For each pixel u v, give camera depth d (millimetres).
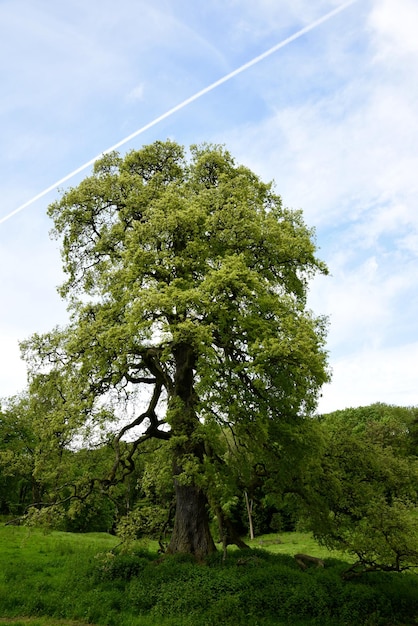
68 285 21875
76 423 16859
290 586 15414
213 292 15969
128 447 19766
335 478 18938
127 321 16625
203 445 18969
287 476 17984
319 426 18906
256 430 15922
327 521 18656
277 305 17219
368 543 15961
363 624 13945
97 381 18000
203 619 13602
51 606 15203
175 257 17438
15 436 45688
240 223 17750
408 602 15602
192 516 18984
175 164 22344
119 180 20156
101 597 15625
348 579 17125
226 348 17453
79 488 18281
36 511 16656
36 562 20938
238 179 19578
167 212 18047
